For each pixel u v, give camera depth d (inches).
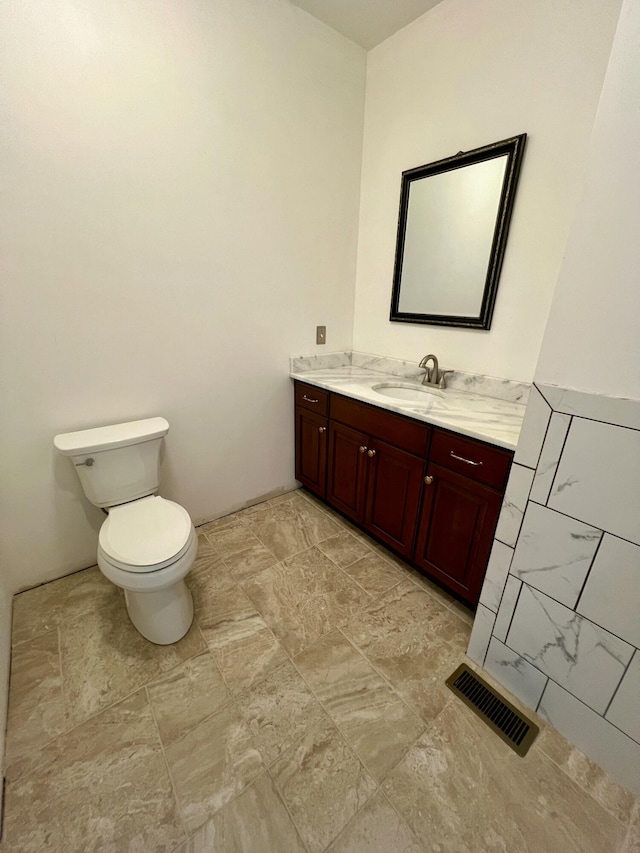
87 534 70.1
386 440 68.2
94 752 43.2
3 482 59.3
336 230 85.6
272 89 67.6
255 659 54.5
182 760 42.7
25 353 56.1
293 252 80.0
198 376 74.8
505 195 61.0
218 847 36.1
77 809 38.5
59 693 49.4
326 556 75.9
